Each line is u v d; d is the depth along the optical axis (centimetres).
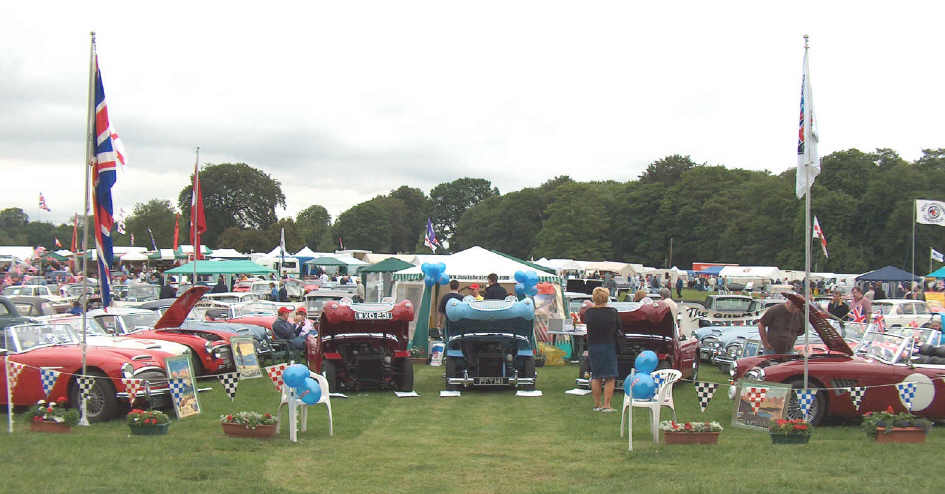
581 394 1464
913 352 1249
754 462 822
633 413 1231
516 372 1494
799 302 1233
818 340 1533
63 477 751
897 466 792
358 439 1007
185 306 1603
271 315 2286
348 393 1496
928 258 7769
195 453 877
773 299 2758
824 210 8212
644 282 6269
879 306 2739
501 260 2375
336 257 6016
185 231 10575
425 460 870
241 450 904
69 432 1021
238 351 1619
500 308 1475
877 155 8744
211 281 4738
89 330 1483
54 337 1251
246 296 2736
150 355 1184
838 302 2088
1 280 4319
